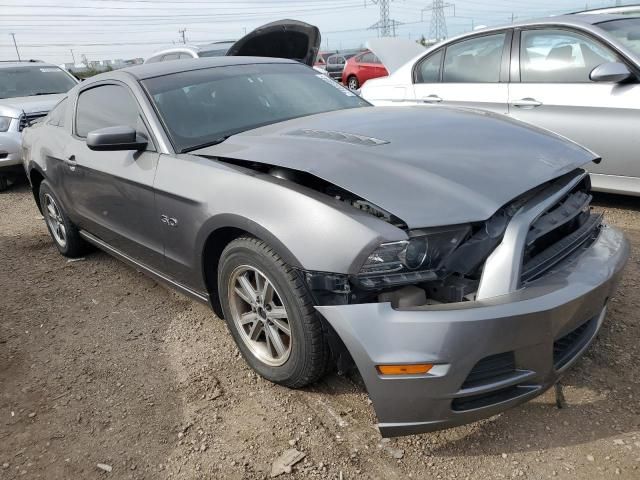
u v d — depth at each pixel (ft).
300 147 8.84
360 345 6.95
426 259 7.05
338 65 81.15
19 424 8.80
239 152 9.34
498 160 8.15
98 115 12.94
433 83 18.74
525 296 6.84
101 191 12.23
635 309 10.55
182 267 10.26
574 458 7.25
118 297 13.24
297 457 7.64
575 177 8.69
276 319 8.64
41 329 11.87
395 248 6.99
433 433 7.91
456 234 7.14
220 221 8.71
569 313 7.04
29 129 17.16
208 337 11.04
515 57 16.74
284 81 12.89
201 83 11.89
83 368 10.26
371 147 8.47
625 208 16.30
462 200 7.20
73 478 7.64
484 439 7.72
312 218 7.52
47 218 16.63
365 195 7.34
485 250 7.18
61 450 8.17
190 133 10.70
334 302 7.32
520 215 7.32
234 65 12.94
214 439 8.15
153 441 8.22
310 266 7.39
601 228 9.12
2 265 15.89
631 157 14.75
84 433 8.50
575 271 7.52
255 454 7.79
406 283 7.02
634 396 8.28
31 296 13.60
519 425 7.91
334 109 12.40
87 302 13.07
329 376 9.28
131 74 12.10
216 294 10.12
